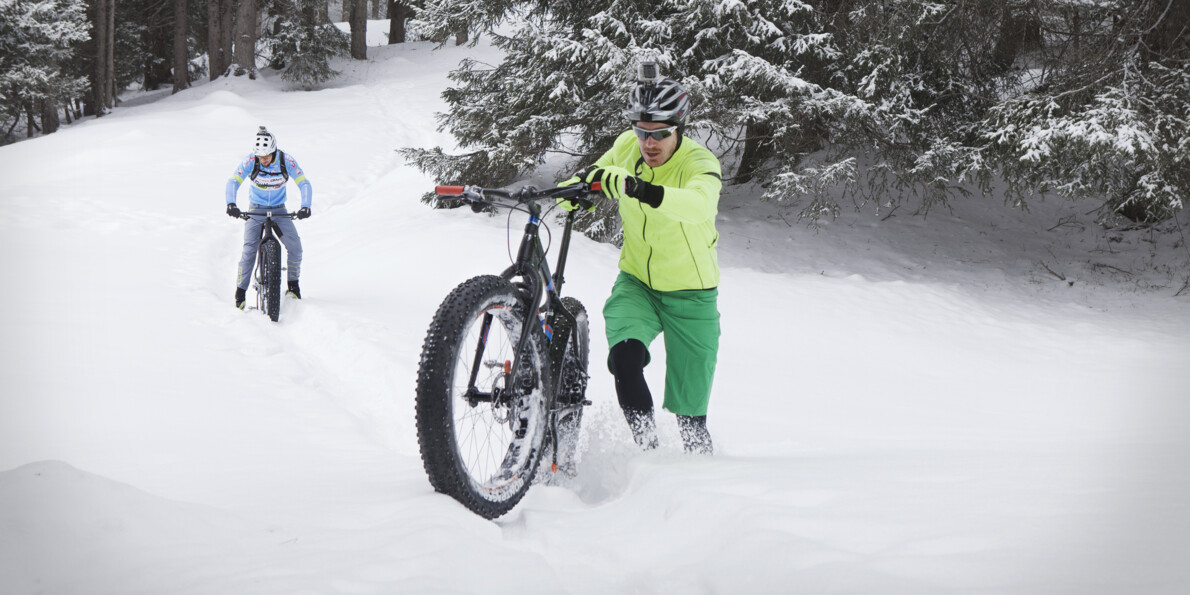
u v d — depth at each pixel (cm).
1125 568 173
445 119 1340
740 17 1129
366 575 194
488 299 264
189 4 3656
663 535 238
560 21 1266
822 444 412
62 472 210
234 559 198
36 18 2689
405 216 1291
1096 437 444
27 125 3206
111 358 562
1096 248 1446
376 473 329
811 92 1148
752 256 1288
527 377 291
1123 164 1142
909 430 491
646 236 328
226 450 376
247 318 749
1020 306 1162
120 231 1187
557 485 318
